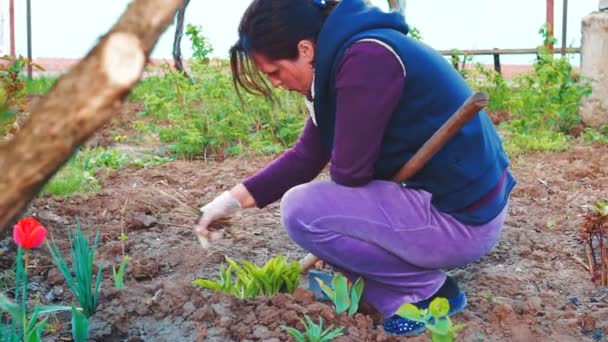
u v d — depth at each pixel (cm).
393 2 517
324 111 276
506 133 766
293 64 270
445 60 280
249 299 298
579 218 444
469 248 285
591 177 573
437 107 268
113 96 101
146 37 104
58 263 306
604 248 346
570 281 349
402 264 287
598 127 797
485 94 247
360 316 287
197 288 306
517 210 466
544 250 391
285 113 743
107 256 385
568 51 1038
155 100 756
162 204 491
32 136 100
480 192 278
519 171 589
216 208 301
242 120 710
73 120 100
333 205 280
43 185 105
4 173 101
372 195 279
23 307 263
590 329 299
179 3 105
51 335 297
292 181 307
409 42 265
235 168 613
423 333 288
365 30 262
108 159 646
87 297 302
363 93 257
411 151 275
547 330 296
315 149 306
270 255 390
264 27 265
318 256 291
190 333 284
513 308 314
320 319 272
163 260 382
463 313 303
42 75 1274
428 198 279
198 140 677
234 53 278
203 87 748
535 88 806
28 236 262
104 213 470
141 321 295
